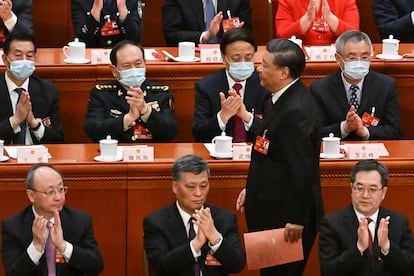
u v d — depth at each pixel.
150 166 16.80
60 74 20.45
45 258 14.87
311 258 17.22
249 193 15.54
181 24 23.41
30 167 16.36
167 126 18.77
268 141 15.22
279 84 15.21
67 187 16.75
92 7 22.73
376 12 23.84
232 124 18.70
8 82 19.25
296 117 14.98
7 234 15.09
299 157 14.91
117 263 17.06
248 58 18.78
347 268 14.80
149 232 15.43
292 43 15.18
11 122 18.47
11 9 22.22
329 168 16.97
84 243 15.21
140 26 22.92
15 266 14.65
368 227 15.22
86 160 16.95
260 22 24.86
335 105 19.41
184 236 15.40
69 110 20.72
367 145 17.23
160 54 21.62
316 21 22.56
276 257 15.27
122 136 18.73
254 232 15.27
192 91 20.80
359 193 15.07
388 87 19.52
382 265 14.99
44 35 24.73
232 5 23.44
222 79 19.22
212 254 15.01
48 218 15.12
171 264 14.98
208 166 15.80
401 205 17.19
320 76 20.88
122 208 16.94
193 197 15.23
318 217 15.23
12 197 16.73
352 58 19.06
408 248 15.29
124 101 19.06
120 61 18.77
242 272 17.16
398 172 17.06
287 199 15.10
